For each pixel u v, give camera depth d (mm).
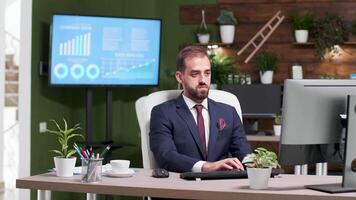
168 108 3141
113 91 5992
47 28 5203
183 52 3176
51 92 5254
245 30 6207
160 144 3023
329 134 2480
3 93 4777
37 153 5004
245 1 6207
